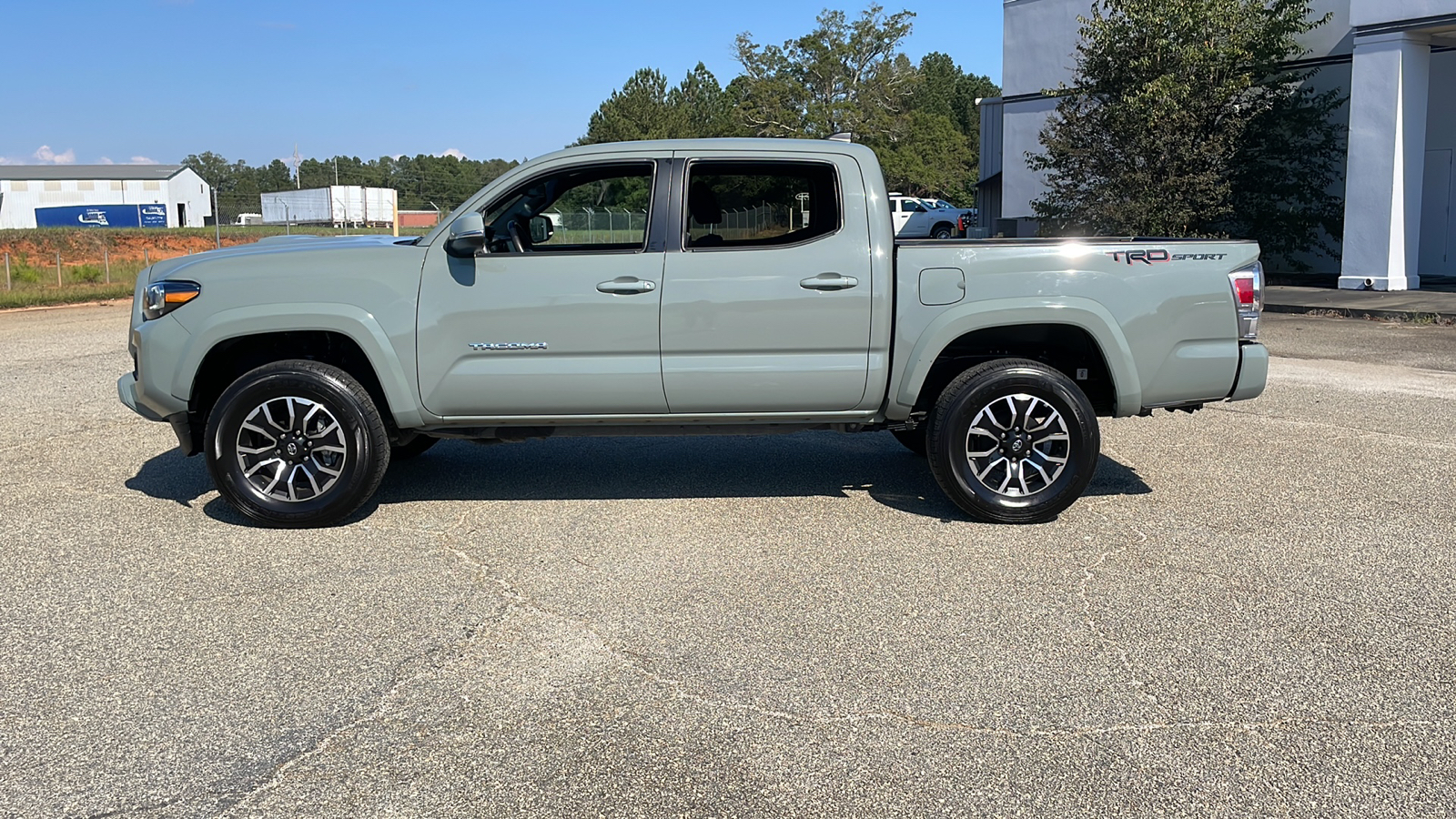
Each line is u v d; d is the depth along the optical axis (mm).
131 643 4137
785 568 4996
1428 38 17062
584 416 5664
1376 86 17188
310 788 3107
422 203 134000
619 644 4125
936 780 3145
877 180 5555
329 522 5641
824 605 4520
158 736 3410
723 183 5570
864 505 6074
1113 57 19266
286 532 5574
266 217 83812
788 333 5531
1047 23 24047
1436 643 4094
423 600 4602
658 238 5523
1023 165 25109
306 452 5594
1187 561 5066
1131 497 6219
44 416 8812
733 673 3863
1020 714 3543
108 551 5266
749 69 70250
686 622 4340
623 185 5586
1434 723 3467
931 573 4910
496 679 3826
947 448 5590
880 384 5613
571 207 5688
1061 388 5523
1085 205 19812
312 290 5508
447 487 6523
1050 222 20984
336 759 3273
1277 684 3754
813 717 3529
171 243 53250
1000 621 4340
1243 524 5652
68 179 94250
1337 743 3346
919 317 5539
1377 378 10406
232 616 4414
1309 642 4117
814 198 5594
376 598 4621
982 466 5746
